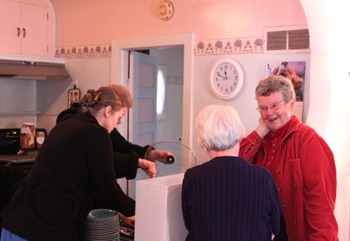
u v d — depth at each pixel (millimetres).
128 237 2049
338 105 2289
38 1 4227
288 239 1836
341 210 2355
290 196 1817
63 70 4289
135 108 4016
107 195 1984
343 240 2379
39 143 4242
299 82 2783
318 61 2260
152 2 3574
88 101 2125
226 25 3133
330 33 2209
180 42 3389
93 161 1942
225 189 1446
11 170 3574
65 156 1930
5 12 3957
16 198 1990
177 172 2438
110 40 3912
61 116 2402
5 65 3859
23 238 1907
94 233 1907
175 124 5688
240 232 1414
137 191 1637
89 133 1950
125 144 2980
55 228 1883
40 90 4602
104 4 3926
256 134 1953
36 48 4230
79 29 4156
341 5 2232
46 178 1933
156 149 2539
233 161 1476
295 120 1888
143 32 3662
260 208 1436
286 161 1840
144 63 4160
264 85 1882
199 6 3273
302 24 2771
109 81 3941
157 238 1580
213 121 1510
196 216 1477
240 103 3084
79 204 1927
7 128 4387
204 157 3287
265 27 2941
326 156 1778
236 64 3059
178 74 5676
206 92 3260
